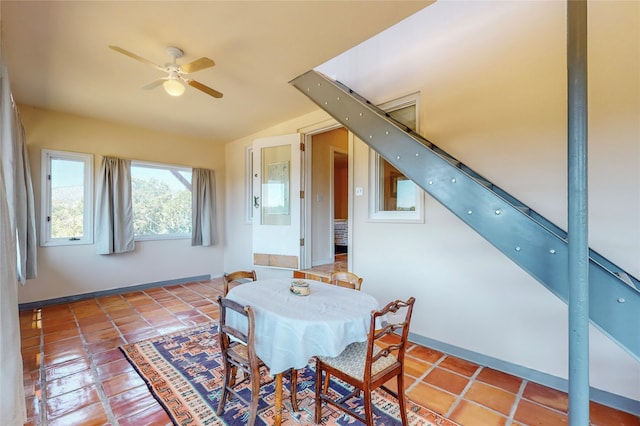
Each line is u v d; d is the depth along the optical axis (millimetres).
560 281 1538
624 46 1808
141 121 4391
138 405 1897
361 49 3264
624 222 1826
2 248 1302
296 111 3980
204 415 1807
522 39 2199
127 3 1908
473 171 2361
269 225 4473
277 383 1655
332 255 4953
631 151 1802
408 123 2971
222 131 4957
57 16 2029
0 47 1696
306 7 1974
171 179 5188
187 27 2186
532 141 2160
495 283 2379
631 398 1847
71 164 4117
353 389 2109
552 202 2082
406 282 2945
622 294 1349
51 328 3148
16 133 2787
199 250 5453
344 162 7125
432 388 2113
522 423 1758
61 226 4035
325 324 1546
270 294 2010
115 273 4484
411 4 1957
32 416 1784
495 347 2381
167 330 3133
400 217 3068
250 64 2744
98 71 2840
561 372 2086
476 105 2426
